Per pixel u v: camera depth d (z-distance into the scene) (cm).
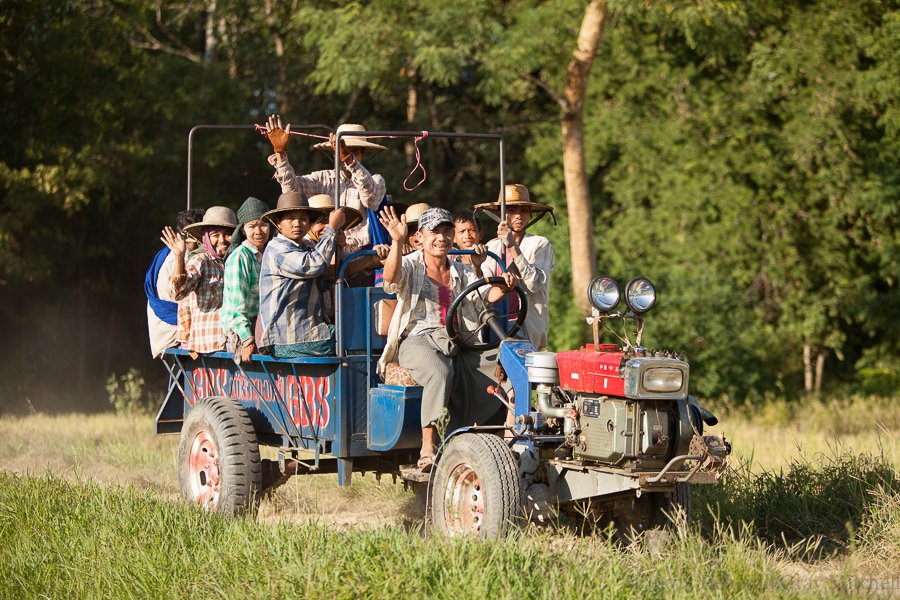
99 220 5581
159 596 1293
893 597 1322
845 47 4972
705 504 1839
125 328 6128
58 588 1368
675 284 4612
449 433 1675
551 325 4297
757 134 5222
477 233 1867
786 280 5297
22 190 4703
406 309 1673
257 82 6325
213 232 2102
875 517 1686
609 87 5688
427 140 6219
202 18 6850
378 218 2239
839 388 5625
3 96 4916
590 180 5953
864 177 5006
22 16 5016
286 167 2242
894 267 5006
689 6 3816
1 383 5350
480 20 4034
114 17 5806
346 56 4191
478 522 1470
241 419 1802
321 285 1833
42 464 2775
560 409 1485
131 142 5191
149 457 2722
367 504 2164
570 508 1550
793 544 1705
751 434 3186
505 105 6144
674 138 5291
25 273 4912
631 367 1366
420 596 1163
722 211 5197
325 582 1201
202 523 1609
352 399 1669
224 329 1873
